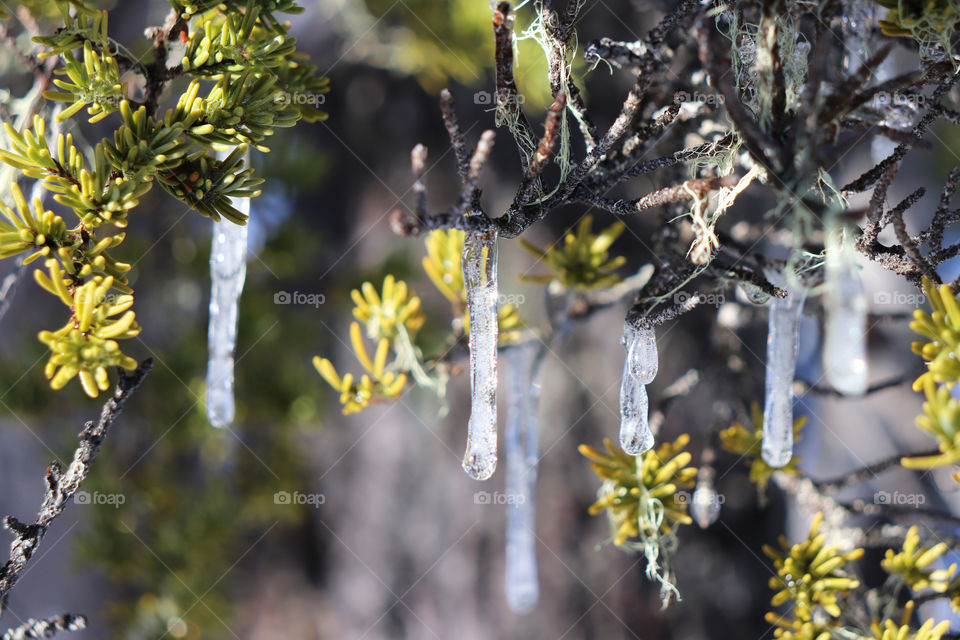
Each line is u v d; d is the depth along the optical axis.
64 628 1.17
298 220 2.05
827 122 1.13
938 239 1.16
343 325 2.13
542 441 2.08
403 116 2.24
